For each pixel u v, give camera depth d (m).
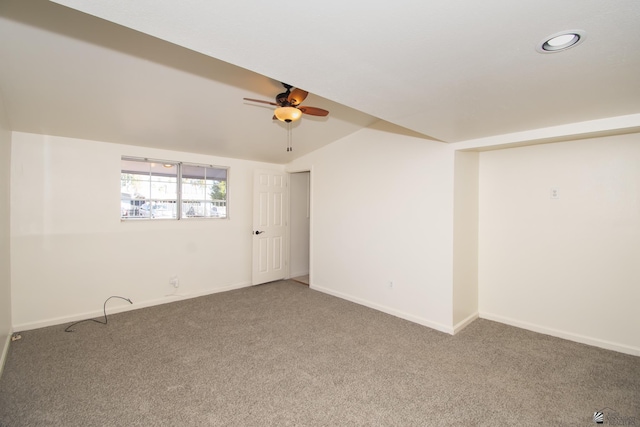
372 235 4.03
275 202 5.33
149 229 4.02
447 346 2.90
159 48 2.12
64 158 3.41
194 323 3.45
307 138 4.34
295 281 5.43
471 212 3.53
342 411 1.99
